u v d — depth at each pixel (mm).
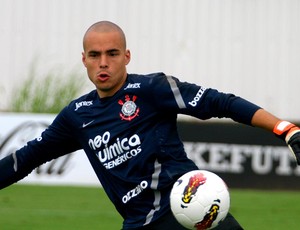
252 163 58844
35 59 76375
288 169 58844
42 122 56250
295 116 77750
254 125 18516
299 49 78000
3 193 52594
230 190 58656
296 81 77812
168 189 19469
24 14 78125
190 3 78438
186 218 18766
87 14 78312
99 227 39406
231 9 78375
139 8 78562
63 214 43719
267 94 78062
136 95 19703
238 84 78125
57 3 78125
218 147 59094
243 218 43156
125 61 20094
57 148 21391
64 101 67688
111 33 19734
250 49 78125
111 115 19922
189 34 78500
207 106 19078
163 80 19562
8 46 77750
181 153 19844
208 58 78312
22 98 67375
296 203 50469
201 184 18719
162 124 19703
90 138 20234
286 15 78125
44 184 56781
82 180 56375
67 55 77688
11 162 21609
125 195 19766
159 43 78625
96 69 19766
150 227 19531
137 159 19547
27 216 42688
